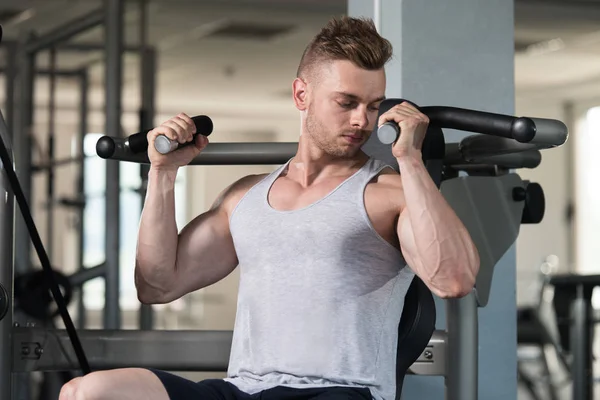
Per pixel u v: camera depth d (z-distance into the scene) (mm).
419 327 1905
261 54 9508
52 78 6164
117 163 4414
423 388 2875
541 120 1755
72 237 12812
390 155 2197
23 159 6047
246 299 1844
